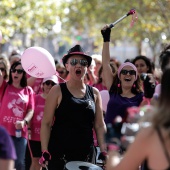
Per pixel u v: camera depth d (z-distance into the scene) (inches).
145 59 636.1
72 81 434.3
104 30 508.1
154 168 258.4
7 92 559.2
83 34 2632.9
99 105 443.5
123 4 1740.9
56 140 430.3
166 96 260.4
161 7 1457.9
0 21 1349.7
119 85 502.0
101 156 428.5
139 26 1740.9
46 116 434.9
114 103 496.1
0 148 268.5
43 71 520.7
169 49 402.0
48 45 3002.0
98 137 438.6
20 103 558.9
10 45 2165.4
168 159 256.1
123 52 2979.8
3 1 1312.7
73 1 1983.3
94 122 444.5
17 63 563.2
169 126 256.7
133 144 260.4
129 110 272.8
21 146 555.5
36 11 1596.9
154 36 1750.7
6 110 555.5
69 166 397.7
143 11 1675.7
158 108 261.1
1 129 271.9
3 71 649.6
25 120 554.9
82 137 430.0
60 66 731.4
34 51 520.7
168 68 263.0
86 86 441.1
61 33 2245.3
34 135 586.2
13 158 269.7
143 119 264.7
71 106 428.8
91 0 1937.7
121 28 1925.4
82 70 434.3
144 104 480.7
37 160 589.9
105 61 510.0
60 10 1676.9
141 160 261.7
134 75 499.5
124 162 261.6
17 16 1529.3
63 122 430.6
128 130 268.1
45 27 1761.8
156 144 257.4
